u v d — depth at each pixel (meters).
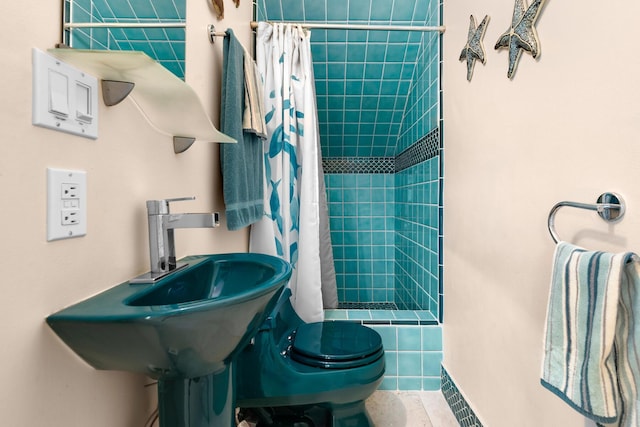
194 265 0.85
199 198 1.10
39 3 0.50
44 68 0.50
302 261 1.71
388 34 1.98
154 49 0.83
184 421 0.63
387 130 2.54
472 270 1.28
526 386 0.93
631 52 0.61
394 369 1.63
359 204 2.74
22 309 0.46
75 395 0.56
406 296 2.35
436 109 1.70
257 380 1.11
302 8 1.94
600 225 0.68
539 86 0.87
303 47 1.74
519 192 0.96
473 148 1.27
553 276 0.70
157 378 0.60
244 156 1.29
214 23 1.24
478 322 1.23
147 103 0.75
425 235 1.89
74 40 0.58
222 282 0.93
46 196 0.50
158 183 0.84
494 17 1.11
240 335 0.61
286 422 1.25
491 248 1.13
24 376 0.47
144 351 0.51
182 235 0.97
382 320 1.67
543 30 0.85
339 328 1.37
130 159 0.72
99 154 0.63
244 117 1.30
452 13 1.51
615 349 0.58
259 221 1.68
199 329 0.51
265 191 1.68
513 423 1.00
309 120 1.74
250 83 1.33
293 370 1.12
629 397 0.57
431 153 1.78
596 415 0.58
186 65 1.00
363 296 2.73
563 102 0.78
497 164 1.09
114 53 0.52
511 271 1.01
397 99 2.31
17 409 0.46
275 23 1.71
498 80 1.08
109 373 0.65
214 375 0.66
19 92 0.46
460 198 1.41
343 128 2.52
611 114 0.65
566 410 0.78
